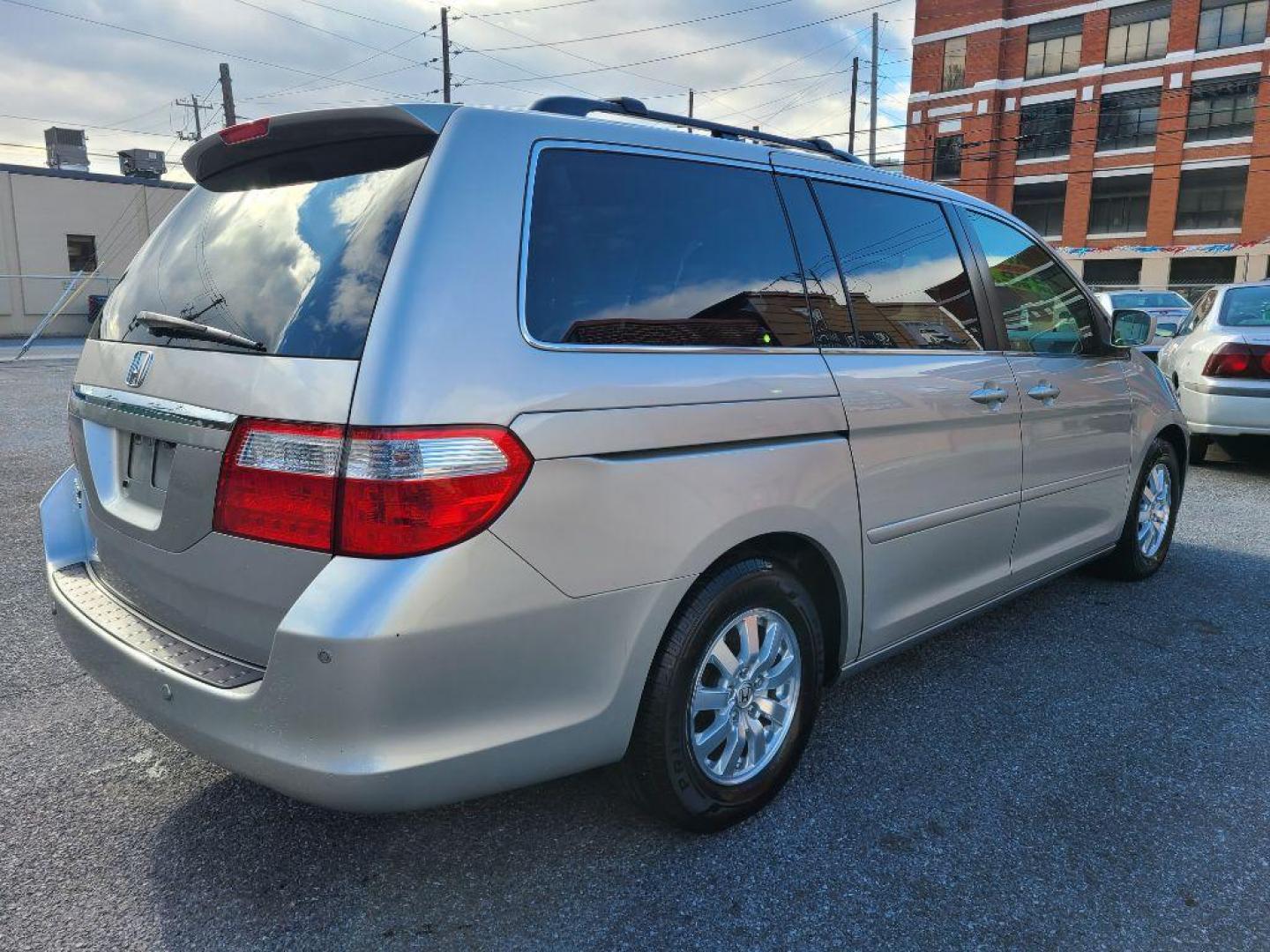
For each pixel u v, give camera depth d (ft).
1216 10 121.29
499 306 6.78
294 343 6.69
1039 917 7.51
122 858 8.17
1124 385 14.15
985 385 10.96
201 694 6.71
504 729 6.79
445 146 6.99
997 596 12.07
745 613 8.40
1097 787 9.45
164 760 9.80
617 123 8.09
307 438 6.35
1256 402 24.29
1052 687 11.84
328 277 6.84
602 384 7.11
